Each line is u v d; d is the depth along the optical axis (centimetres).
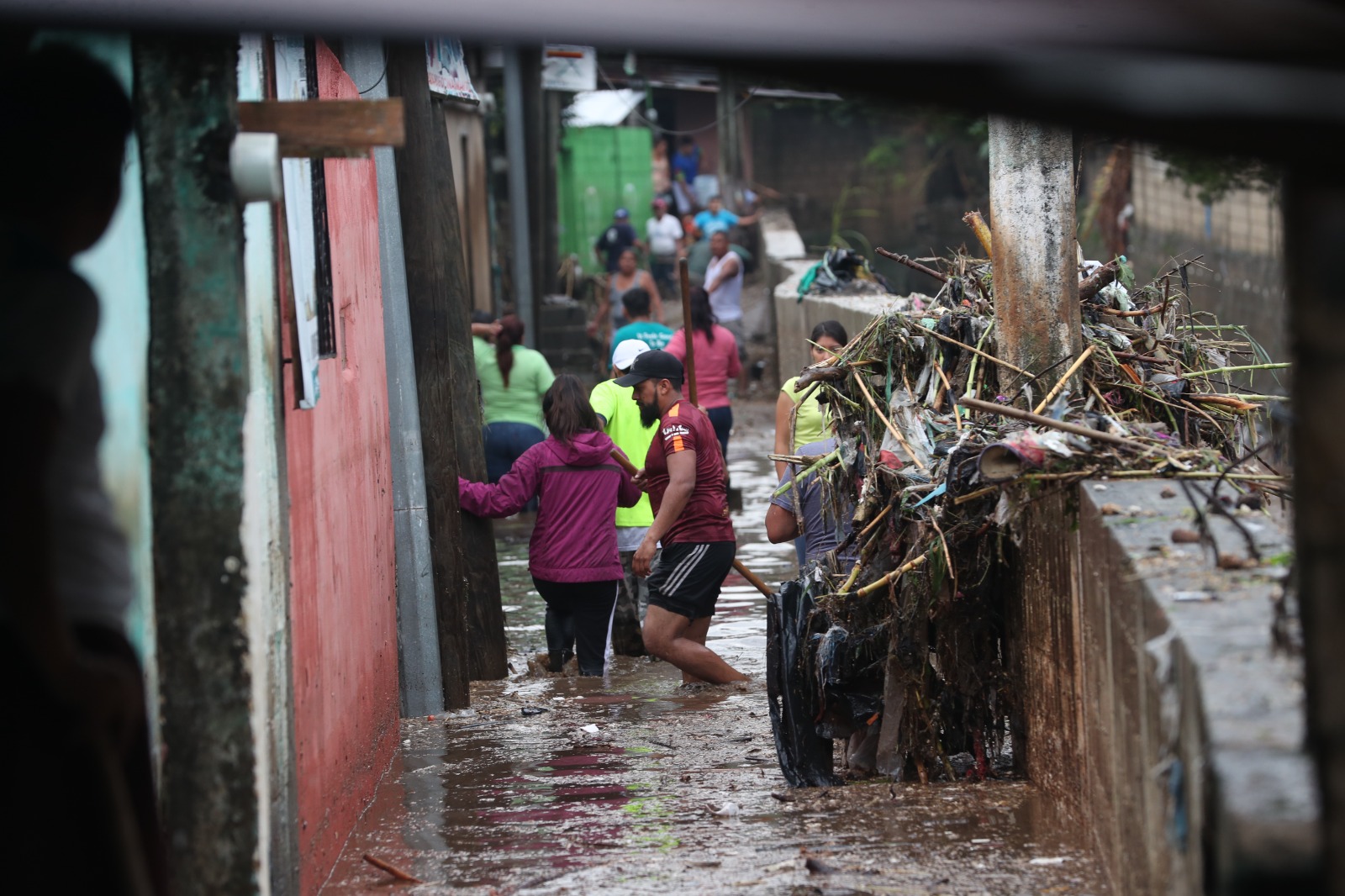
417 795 1867
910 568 1719
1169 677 980
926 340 1869
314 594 1505
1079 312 1798
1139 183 8269
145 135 1114
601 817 1719
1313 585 733
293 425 1431
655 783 1867
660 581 2403
